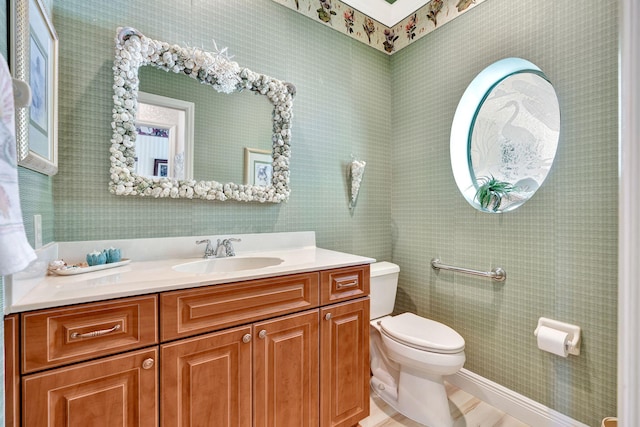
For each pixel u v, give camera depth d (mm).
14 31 765
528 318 1519
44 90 985
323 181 1917
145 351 907
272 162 1688
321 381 1294
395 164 2238
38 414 764
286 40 1769
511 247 1591
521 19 1550
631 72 653
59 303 790
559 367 1410
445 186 1909
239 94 1588
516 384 1565
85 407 823
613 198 1246
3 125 483
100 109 1261
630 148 656
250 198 1602
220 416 1043
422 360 1438
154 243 1364
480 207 1777
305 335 1247
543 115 1636
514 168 1750
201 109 1479
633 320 654
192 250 1455
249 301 1106
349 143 2041
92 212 1248
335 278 1343
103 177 1269
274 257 1482
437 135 1955
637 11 646
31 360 757
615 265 1240
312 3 1876
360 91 2098
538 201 1489
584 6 1328
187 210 1465
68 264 1155
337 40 1987
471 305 1771
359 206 2092
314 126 1878
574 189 1363
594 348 1302
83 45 1226
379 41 2203
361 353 1426
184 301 976
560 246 1408
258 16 1669
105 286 915
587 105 1321
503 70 1715
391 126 2256
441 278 1931
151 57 1329
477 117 1923
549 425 1434
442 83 1926
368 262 1440
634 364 653
